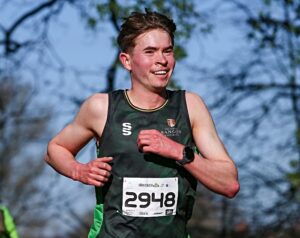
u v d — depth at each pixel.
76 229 23.45
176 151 6.72
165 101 7.14
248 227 23.16
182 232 7.12
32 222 42.62
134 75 7.08
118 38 7.21
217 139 7.09
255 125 22.03
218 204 23.72
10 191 43.62
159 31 6.97
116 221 7.04
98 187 7.13
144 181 6.98
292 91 22.05
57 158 7.34
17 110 21.62
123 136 7.03
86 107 7.22
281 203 22.41
